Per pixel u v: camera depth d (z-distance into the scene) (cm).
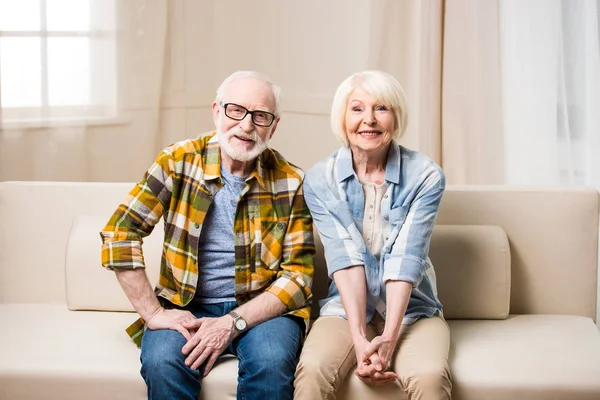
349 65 416
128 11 391
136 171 402
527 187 254
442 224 253
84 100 379
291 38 438
